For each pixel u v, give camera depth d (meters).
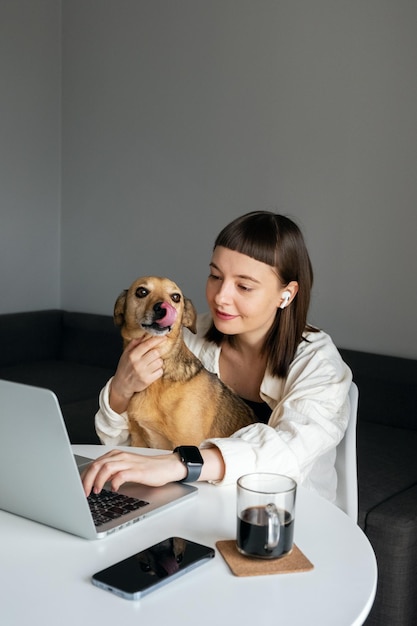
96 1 3.83
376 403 2.88
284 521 1.04
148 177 3.73
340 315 3.13
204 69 3.46
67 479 1.05
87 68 3.91
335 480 1.62
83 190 4.02
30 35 3.87
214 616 0.90
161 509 1.20
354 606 0.93
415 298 2.93
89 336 3.81
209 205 3.51
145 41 3.66
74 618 0.89
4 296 3.92
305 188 3.18
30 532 1.13
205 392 1.59
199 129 3.50
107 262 3.96
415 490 2.20
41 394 1.00
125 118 3.78
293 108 3.19
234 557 1.04
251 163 3.34
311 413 1.48
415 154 2.88
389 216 2.96
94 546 1.09
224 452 1.31
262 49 3.26
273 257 1.51
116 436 1.63
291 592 0.96
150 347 1.52
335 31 3.04
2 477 1.15
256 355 1.68
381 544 1.96
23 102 3.88
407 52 2.87
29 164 3.95
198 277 3.59
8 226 3.89
